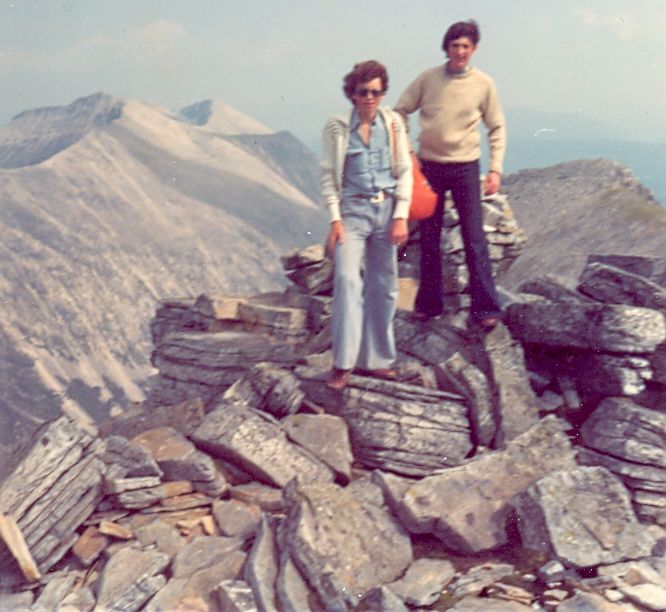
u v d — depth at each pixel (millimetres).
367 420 4535
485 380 4680
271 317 6027
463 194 4941
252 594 3281
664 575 3451
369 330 4742
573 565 3510
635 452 4082
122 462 3973
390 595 3246
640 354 4598
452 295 5535
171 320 6891
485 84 4797
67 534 3713
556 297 5535
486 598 3328
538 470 4141
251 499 4008
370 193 4418
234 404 4539
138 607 3352
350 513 3670
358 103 4328
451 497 3895
